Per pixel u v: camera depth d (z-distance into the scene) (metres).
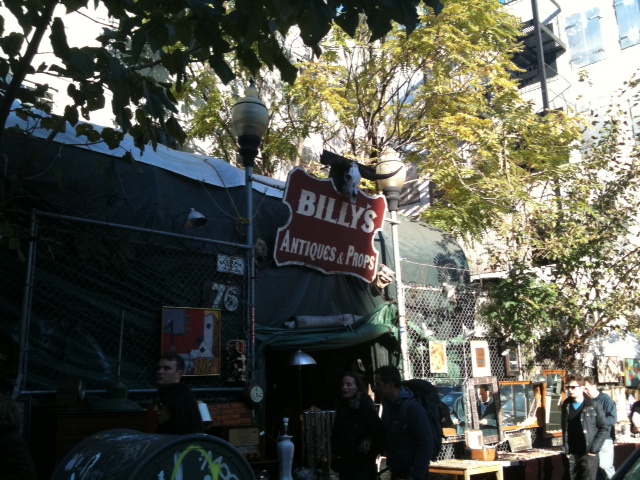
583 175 12.61
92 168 6.50
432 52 11.87
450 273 10.59
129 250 5.82
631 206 12.19
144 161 7.02
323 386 9.33
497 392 9.66
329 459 7.41
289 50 12.31
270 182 8.41
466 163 12.45
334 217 8.34
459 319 10.31
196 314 6.57
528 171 13.21
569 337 11.89
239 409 6.50
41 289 5.72
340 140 13.23
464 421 9.20
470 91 12.42
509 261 11.40
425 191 15.67
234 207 7.34
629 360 13.53
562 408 8.33
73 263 5.98
